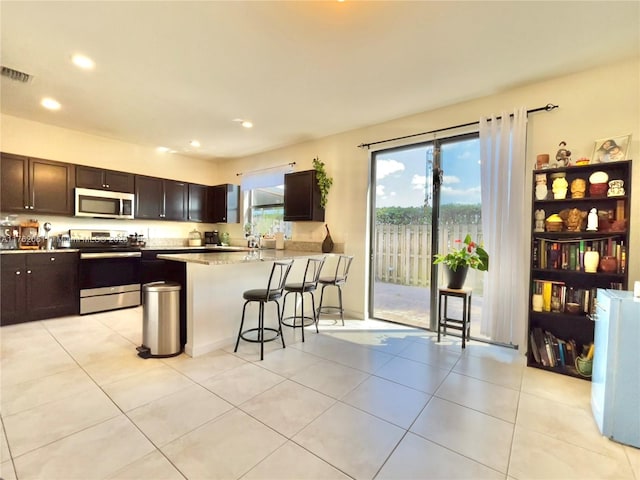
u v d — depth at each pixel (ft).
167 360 8.84
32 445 5.25
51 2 6.29
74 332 11.07
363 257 13.73
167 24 6.99
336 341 10.76
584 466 5.02
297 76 9.31
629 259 7.96
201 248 17.66
